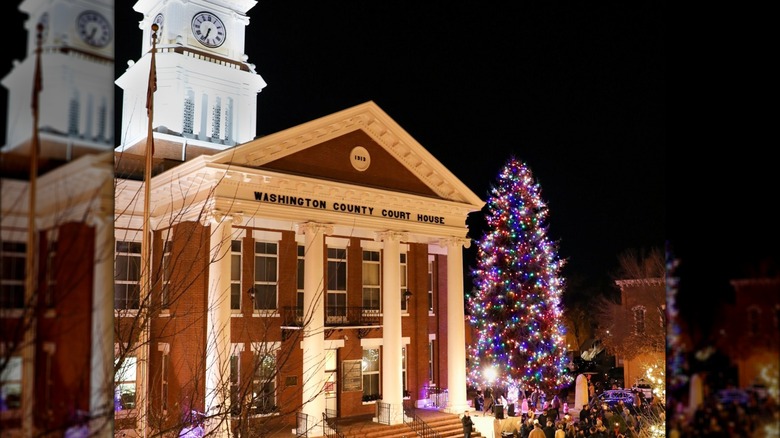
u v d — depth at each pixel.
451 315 29.83
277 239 27.11
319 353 24.69
